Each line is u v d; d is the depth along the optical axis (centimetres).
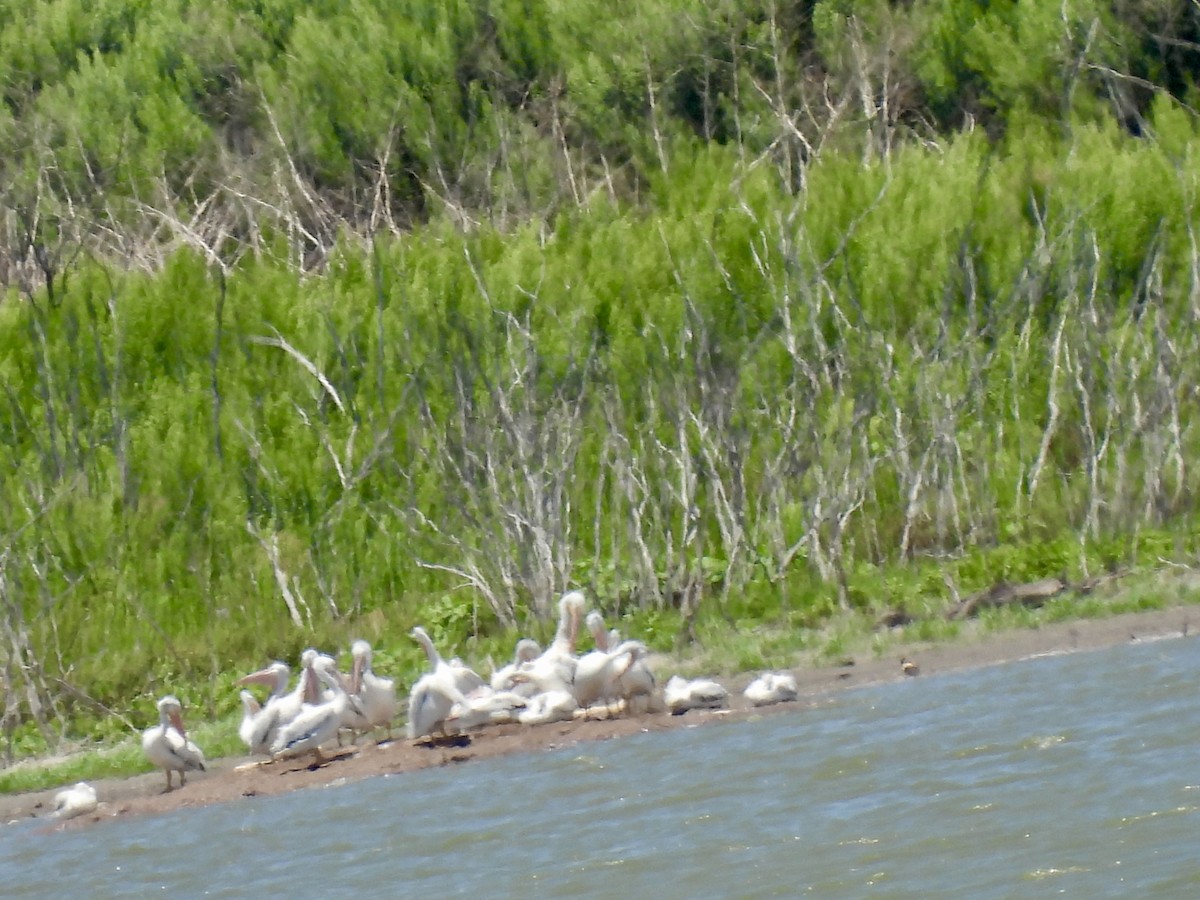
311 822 1079
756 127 2653
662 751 1141
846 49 2753
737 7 2841
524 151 2691
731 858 901
